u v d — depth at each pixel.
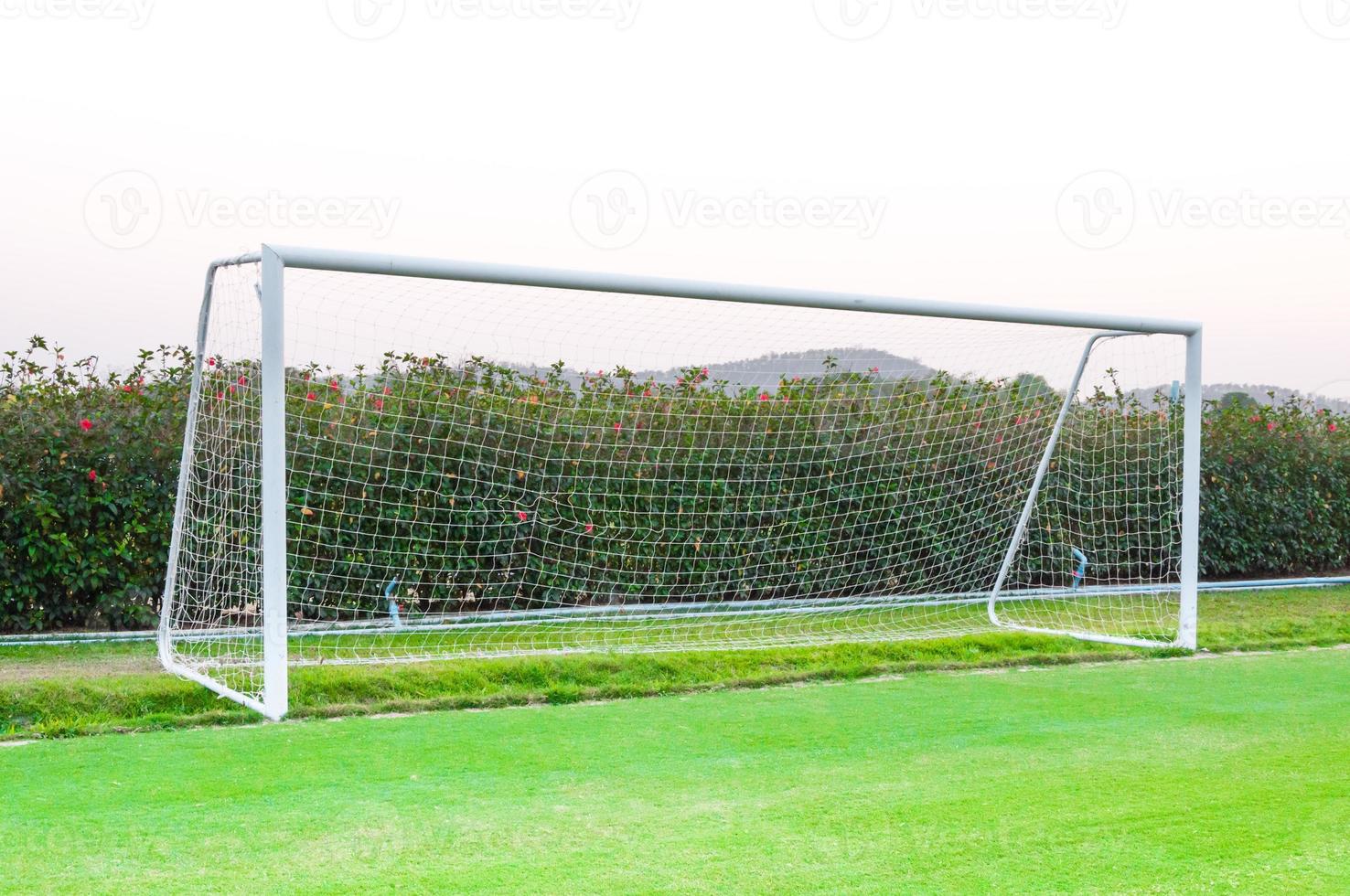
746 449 9.60
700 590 9.85
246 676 6.57
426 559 8.96
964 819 4.20
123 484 8.44
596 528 9.34
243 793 4.48
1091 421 11.09
